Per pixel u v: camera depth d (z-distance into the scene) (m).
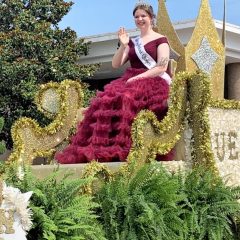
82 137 6.50
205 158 6.07
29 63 14.59
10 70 14.44
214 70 7.54
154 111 6.36
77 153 6.36
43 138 6.83
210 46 7.53
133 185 5.23
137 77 6.55
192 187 5.71
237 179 6.52
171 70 6.94
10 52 14.92
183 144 6.27
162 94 6.45
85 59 16.50
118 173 5.37
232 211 5.77
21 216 4.27
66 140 7.06
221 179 5.96
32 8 16.05
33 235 4.43
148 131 5.79
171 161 6.07
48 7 16.09
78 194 4.92
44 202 4.52
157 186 5.25
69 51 15.44
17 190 4.34
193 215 5.52
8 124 14.71
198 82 6.11
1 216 4.28
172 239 5.28
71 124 7.11
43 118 14.44
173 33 7.44
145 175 5.27
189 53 7.34
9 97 14.77
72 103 7.14
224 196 5.77
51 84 7.22
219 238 5.61
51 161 6.93
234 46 15.59
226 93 16.75
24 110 14.67
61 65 15.20
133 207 5.09
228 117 6.49
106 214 5.05
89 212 4.67
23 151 6.55
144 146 5.72
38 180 4.77
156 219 5.11
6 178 4.65
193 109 6.19
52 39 15.66
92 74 15.70
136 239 5.03
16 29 15.09
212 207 5.73
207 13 7.55
